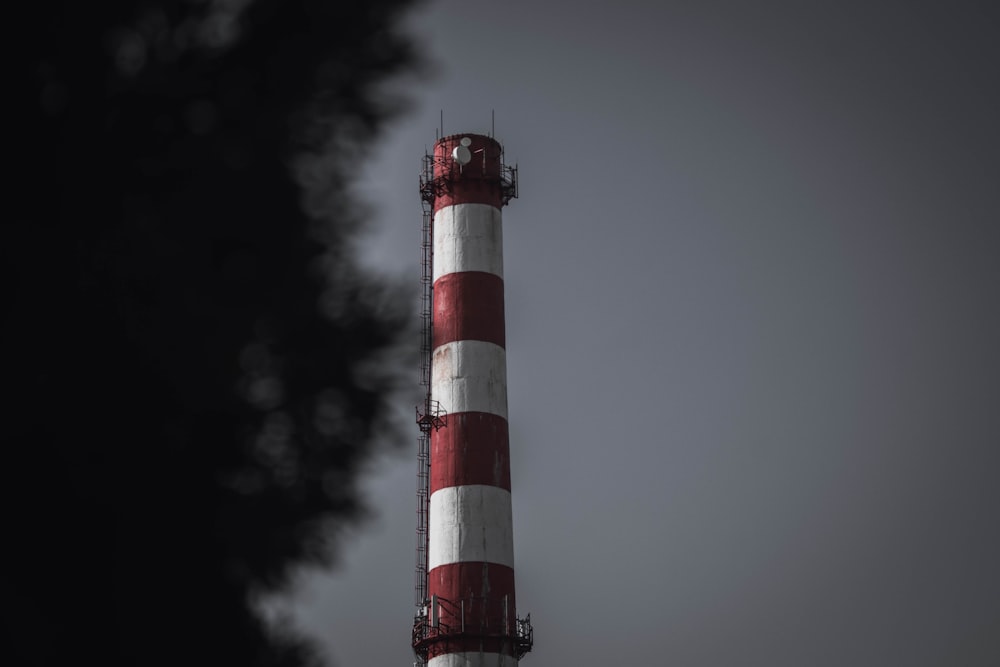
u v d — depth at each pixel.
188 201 9.63
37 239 8.70
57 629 8.62
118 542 9.08
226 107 9.80
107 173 9.05
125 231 9.19
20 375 8.62
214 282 9.79
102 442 8.98
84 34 8.89
